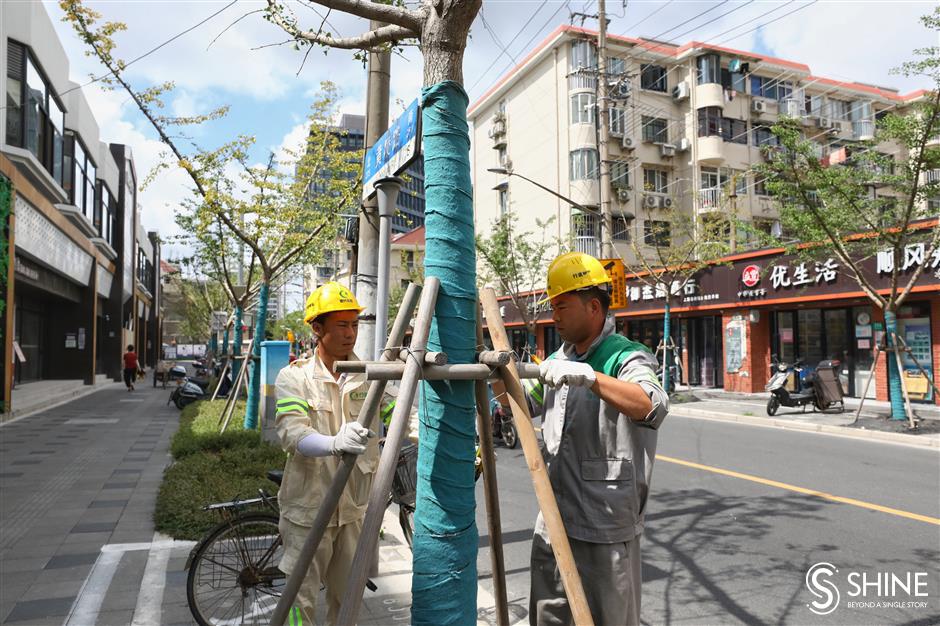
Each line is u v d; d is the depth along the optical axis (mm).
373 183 3994
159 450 9094
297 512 2473
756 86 26547
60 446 9492
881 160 9812
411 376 1501
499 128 30578
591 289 1991
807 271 15789
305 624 2400
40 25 17000
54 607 3492
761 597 3760
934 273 12867
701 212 23234
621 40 25844
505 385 1609
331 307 2545
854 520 5270
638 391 1716
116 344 30000
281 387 2471
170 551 4453
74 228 19672
